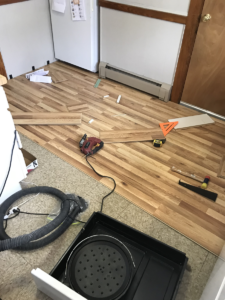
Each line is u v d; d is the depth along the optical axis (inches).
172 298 45.6
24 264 55.9
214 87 98.9
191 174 77.6
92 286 48.0
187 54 96.8
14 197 66.7
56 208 67.2
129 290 50.8
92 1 107.5
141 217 65.9
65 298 42.8
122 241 57.7
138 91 118.6
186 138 92.8
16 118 97.1
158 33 99.1
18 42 118.5
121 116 102.0
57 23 124.3
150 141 90.7
